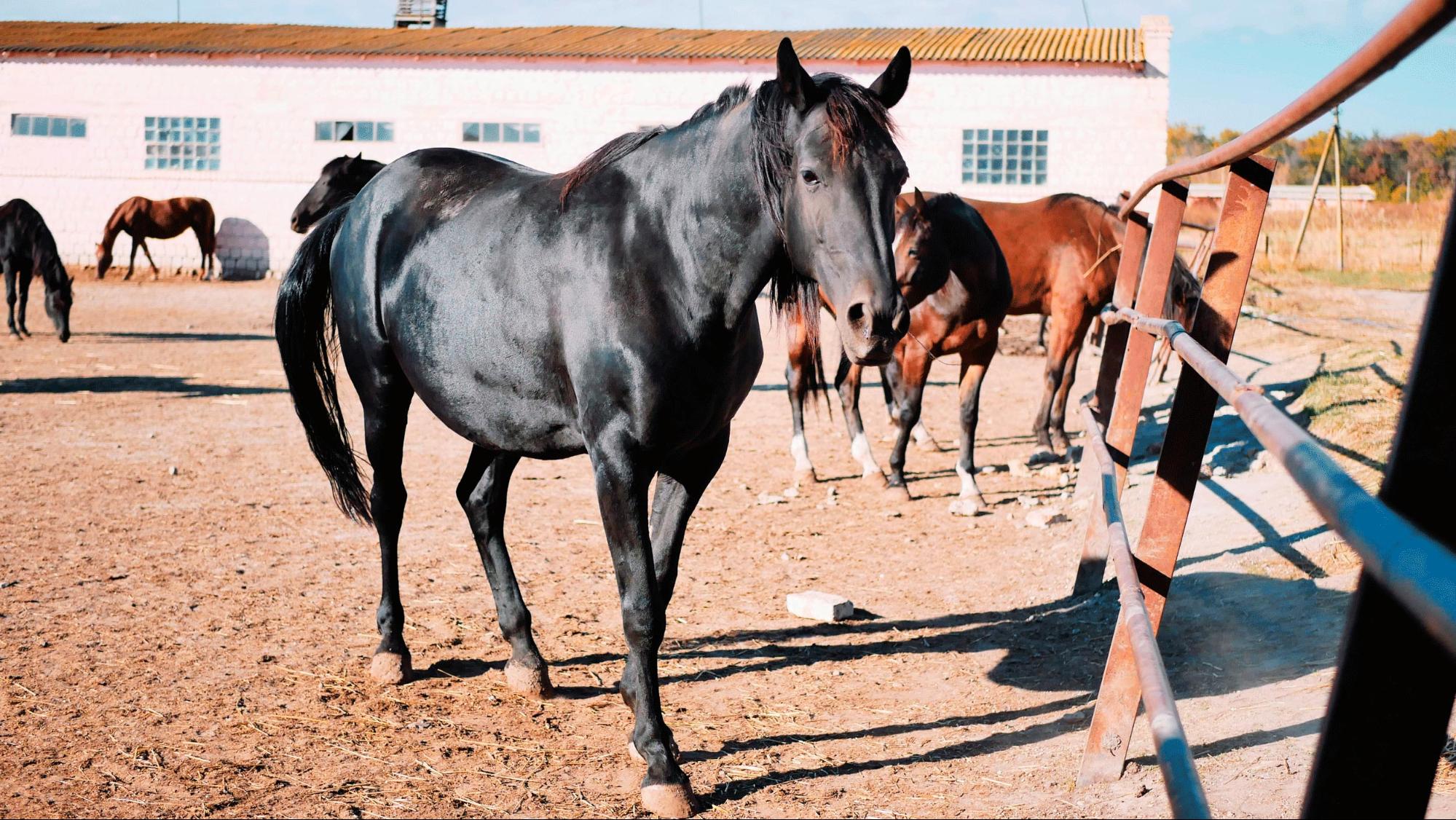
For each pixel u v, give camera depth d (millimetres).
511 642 3986
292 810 2984
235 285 27125
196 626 4570
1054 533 6223
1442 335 781
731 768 3291
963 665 4199
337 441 4496
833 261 2732
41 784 3084
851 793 3102
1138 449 8484
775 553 6004
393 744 3471
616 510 3088
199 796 3051
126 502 6867
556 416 3371
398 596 4152
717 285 2990
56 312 15578
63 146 28766
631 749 3355
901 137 2879
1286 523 5379
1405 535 693
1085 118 25375
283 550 5867
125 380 12344
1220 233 3020
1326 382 8016
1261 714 3350
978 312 6699
